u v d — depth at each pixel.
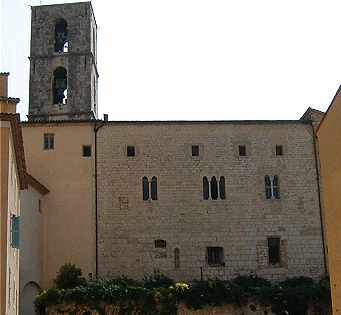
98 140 54.47
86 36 67.31
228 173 54.62
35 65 66.56
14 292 33.25
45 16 68.12
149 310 44.66
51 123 54.22
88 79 66.25
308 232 53.75
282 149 55.53
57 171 53.44
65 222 52.41
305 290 47.31
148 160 54.41
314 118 56.31
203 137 55.28
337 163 27.92
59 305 44.00
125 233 52.62
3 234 25.84
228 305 46.56
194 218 53.38
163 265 52.22
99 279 50.38
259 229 53.53
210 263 52.72
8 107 26.81
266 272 52.59
